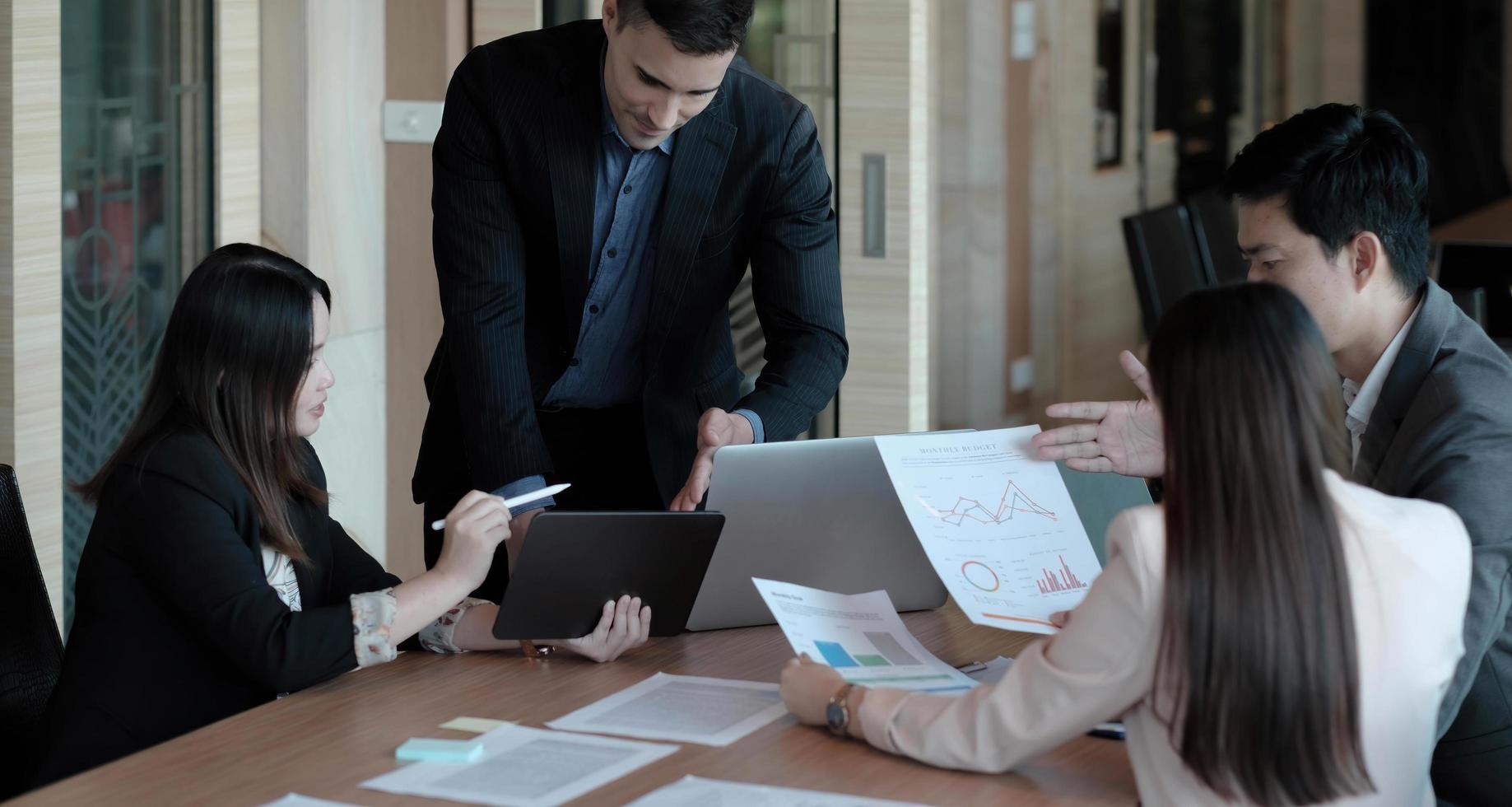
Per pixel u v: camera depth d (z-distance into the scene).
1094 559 2.00
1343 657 1.34
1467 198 7.73
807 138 2.46
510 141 2.33
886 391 3.85
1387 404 1.94
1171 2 7.30
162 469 1.89
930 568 2.18
